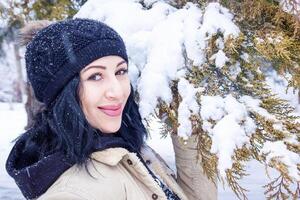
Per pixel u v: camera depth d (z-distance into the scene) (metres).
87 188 1.16
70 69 1.24
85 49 1.24
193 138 1.88
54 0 3.55
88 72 1.25
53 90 1.26
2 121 11.55
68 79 1.24
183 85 1.89
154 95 1.90
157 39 2.04
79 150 1.21
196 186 1.86
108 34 1.29
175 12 2.17
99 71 1.26
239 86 1.97
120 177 1.25
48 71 1.26
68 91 1.23
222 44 1.98
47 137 1.32
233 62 1.97
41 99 1.33
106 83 1.27
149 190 1.32
